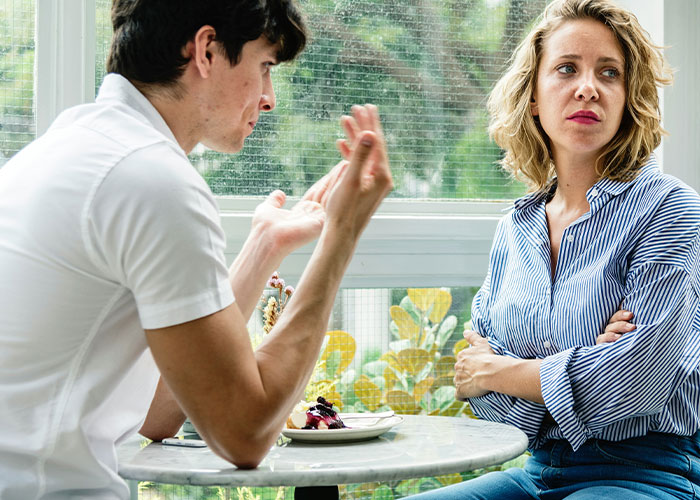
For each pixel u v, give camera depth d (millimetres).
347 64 2174
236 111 1123
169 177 938
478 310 1800
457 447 1177
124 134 980
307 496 1204
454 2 2270
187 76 1085
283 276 2021
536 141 1780
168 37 1057
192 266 927
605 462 1504
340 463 1046
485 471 2240
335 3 2164
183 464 1062
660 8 2217
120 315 985
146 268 919
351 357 2125
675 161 2230
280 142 2115
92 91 1923
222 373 936
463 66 2281
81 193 932
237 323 966
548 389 1486
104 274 950
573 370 1486
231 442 958
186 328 924
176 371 938
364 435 1253
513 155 1835
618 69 1622
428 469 1022
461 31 2277
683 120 2234
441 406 2227
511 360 1591
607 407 1458
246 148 2088
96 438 1007
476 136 2297
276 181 2113
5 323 945
